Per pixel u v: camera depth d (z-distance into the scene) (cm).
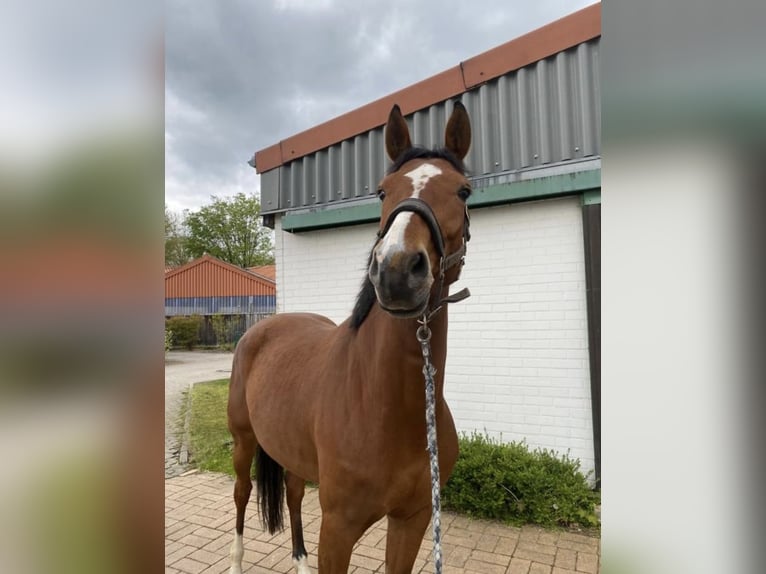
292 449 184
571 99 304
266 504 246
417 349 130
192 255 3603
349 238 396
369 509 143
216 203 3672
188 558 259
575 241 311
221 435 511
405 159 148
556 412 316
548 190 306
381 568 245
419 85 355
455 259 132
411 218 116
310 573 236
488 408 337
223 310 2175
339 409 150
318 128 402
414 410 134
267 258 3791
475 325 342
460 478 292
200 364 1284
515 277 329
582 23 295
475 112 338
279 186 428
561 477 290
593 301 300
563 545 256
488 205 334
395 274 106
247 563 254
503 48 323
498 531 272
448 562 241
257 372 227
